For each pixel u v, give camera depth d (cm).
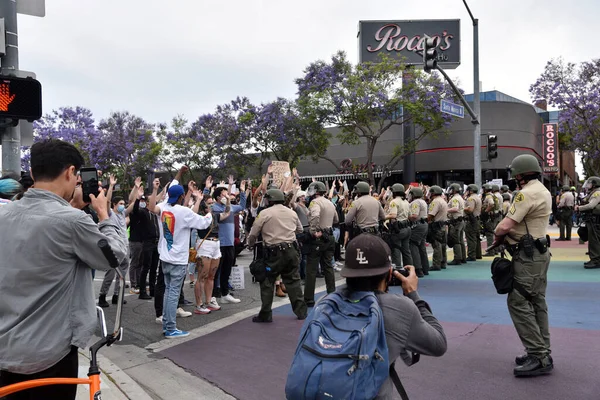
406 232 1031
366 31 3231
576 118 2992
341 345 210
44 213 243
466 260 1341
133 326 706
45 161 253
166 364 540
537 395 426
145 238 898
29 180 530
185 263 646
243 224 1388
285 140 3170
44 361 240
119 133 3994
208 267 776
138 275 979
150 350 591
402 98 2598
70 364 258
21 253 238
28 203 248
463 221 1276
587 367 488
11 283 237
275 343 607
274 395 450
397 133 3391
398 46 3212
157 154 3841
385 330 230
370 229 941
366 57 3231
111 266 254
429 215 1158
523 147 3131
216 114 3709
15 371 240
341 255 1439
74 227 244
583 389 436
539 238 472
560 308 732
